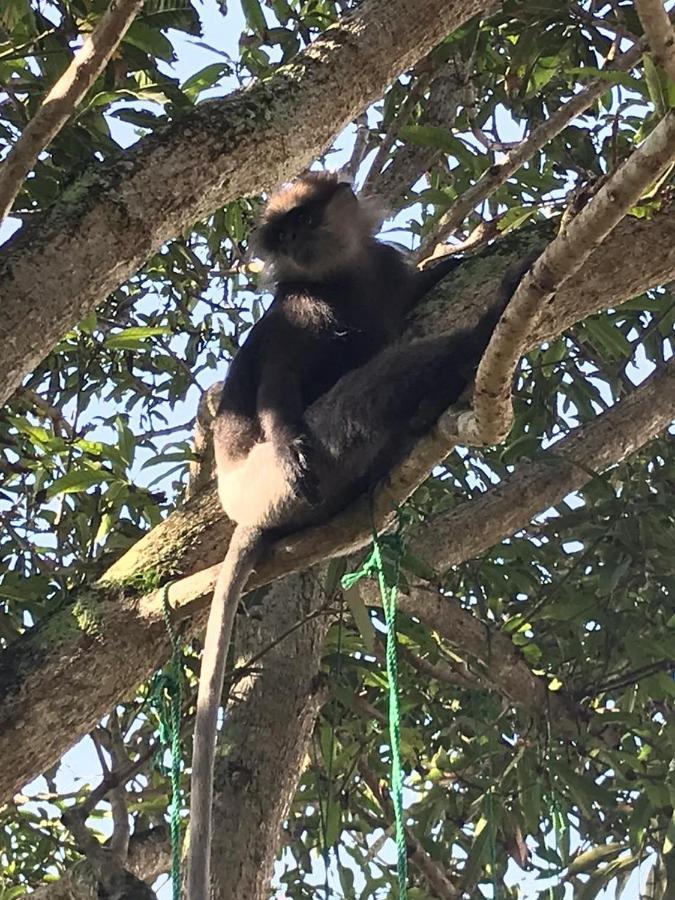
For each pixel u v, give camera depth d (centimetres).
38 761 312
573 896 486
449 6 373
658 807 460
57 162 385
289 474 326
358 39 362
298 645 423
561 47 446
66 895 392
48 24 395
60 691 315
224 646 312
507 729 504
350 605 359
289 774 405
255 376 384
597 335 439
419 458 289
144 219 316
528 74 455
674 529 474
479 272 381
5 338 292
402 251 427
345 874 507
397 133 446
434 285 401
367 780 492
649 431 465
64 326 303
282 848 546
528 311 227
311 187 416
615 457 462
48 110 290
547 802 448
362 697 472
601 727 486
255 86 350
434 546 442
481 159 410
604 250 333
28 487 486
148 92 372
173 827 292
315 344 389
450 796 495
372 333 396
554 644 504
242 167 333
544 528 473
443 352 317
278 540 329
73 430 468
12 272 299
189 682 471
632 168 203
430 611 451
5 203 296
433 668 472
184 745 488
